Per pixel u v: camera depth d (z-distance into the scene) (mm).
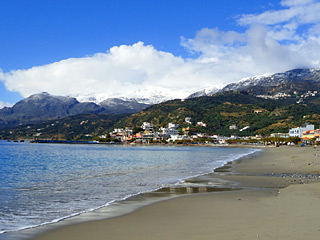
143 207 16578
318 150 96875
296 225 11805
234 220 13211
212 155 84062
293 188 21031
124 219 14078
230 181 27156
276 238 10305
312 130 181875
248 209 15289
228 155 83000
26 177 31469
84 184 26031
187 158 68688
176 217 14266
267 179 28109
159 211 15586
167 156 79125
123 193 21344
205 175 32250
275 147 158875
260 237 10492
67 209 16484
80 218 14375
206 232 11570
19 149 127875
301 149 112188
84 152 104688
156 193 21109
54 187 24344
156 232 11859
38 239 11430
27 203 18141
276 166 42438
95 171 37812
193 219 13758
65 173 35531
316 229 11195
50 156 75000
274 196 19031
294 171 35438
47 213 15594
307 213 13789
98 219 14156
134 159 65000
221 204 16906
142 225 12977
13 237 11672
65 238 11469
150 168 41906
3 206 17328
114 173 35281
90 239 11273
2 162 52938
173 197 19484
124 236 11477
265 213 14188
